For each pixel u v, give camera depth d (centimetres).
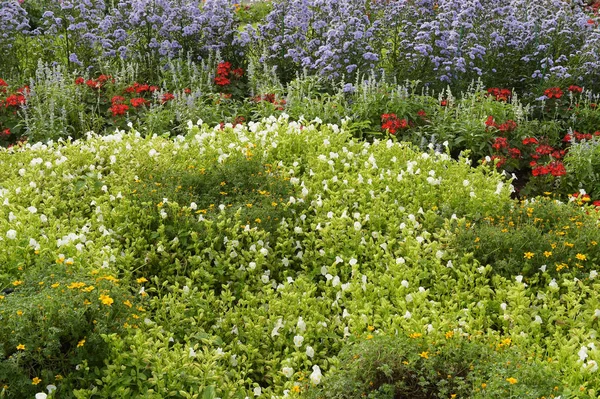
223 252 577
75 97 941
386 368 386
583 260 548
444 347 412
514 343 451
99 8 1143
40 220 581
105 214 604
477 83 1021
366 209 634
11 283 461
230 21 1138
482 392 370
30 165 694
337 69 1020
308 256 580
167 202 586
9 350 390
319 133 797
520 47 1091
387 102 909
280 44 1100
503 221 600
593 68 1034
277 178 655
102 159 726
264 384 466
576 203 666
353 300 512
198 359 445
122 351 420
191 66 1082
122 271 546
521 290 499
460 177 707
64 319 399
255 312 510
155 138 788
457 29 1048
